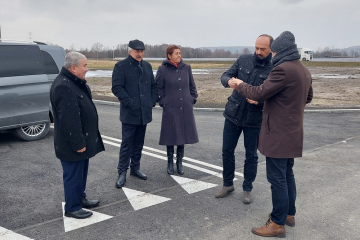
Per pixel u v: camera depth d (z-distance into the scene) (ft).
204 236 11.18
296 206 13.53
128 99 14.93
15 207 13.21
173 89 16.46
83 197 13.23
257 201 13.97
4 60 21.03
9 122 21.21
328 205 13.65
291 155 10.84
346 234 11.43
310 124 29.81
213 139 24.34
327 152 21.08
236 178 16.67
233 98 13.43
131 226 11.77
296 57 10.67
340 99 47.29
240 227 11.82
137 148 16.21
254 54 13.04
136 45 14.88
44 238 10.94
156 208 13.20
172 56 16.31
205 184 15.75
